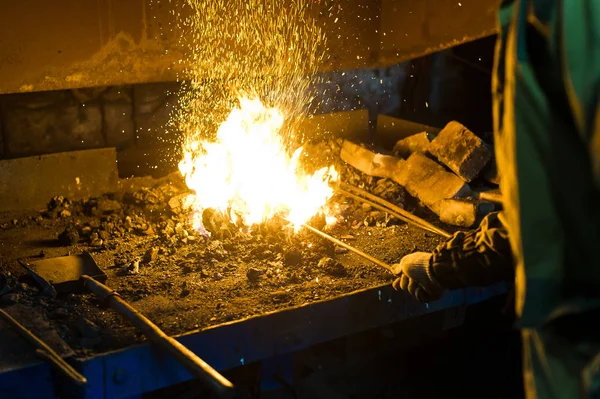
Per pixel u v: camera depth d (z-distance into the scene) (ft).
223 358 8.58
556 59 3.97
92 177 13.26
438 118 17.53
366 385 10.37
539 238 4.19
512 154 4.20
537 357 4.29
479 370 10.94
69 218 12.37
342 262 10.77
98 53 12.59
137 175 14.11
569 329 4.13
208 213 11.69
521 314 4.26
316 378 10.37
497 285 10.61
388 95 16.79
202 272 10.14
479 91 17.79
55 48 12.16
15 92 12.09
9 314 8.48
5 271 10.17
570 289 4.17
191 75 13.79
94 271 10.03
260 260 10.69
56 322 8.55
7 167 12.48
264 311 8.95
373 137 16.67
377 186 13.82
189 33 13.48
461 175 12.84
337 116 15.74
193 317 8.77
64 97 13.10
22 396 7.44
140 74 13.17
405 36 15.37
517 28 4.13
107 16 12.48
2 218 12.25
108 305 8.87
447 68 17.37
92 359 7.68
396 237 11.88
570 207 4.08
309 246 11.12
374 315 9.68
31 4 11.73
